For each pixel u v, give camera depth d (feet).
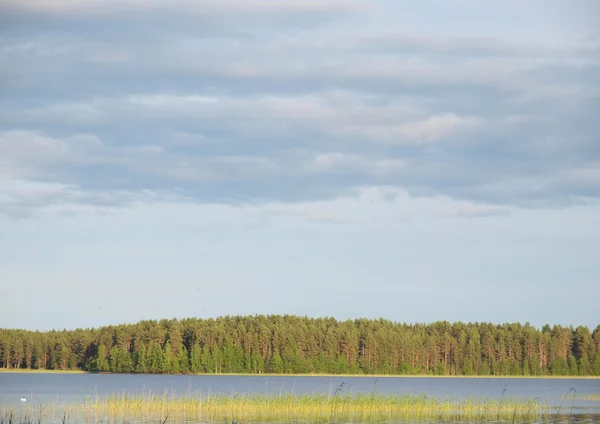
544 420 287.07
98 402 323.16
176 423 260.21
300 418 276.82
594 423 279.90
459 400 380.58
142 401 303.68
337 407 295.69
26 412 290.76
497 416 296.71
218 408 295.48
